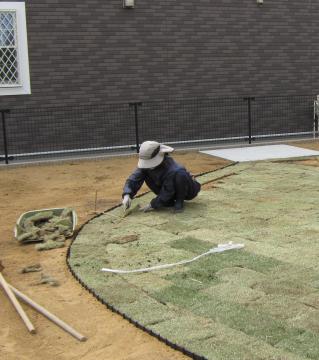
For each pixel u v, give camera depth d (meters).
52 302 4.24
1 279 4.56
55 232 5.86
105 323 3.87
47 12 10.99
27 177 9.27
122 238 5.65
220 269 4.66
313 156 10.56
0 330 3.84
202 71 12.37
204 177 8.66
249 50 12.75
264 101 13.09
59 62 11.20
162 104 12.09
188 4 12.02
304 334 3.51
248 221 6.11
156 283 4.44
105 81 11.58
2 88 10.82
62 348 3.56
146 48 11.82
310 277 4.42
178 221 6.21
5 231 6.21
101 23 11.40
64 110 11.33
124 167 9.98
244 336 3.51
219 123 12.66
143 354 3.43
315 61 13.43
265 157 10.47
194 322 3.74
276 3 12.83
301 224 5.92
